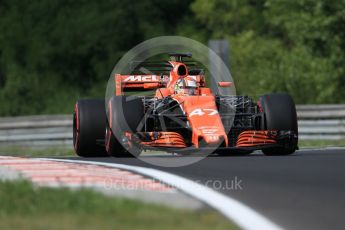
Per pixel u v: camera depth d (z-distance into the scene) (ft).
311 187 96.99
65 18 527.40
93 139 154.20
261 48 419.54
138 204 79.66
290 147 145.89
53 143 278.46
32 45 530.68
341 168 117.39
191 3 517.14
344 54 364.38
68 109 502.79
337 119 253.24
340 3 360.28
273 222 74.43
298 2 372.17
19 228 70.74
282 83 376.68
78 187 91.09
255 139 139.33
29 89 518.37
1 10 545.44
